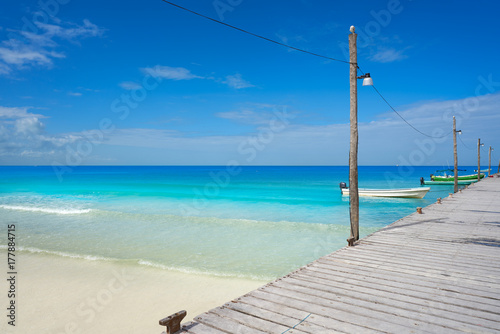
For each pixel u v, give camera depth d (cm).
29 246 1318
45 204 2745
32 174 10394
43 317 725
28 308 769
